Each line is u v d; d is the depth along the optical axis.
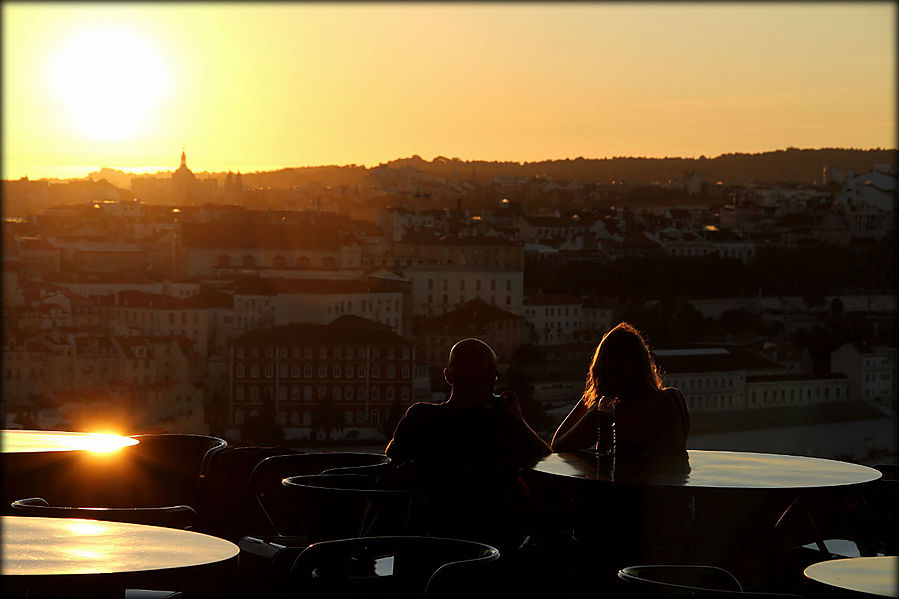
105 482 9.30
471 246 124.12
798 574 7.41
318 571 5.65
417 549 5.32
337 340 69.19
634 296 124.75
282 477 8.63
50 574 4.54
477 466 7.24
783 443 62.78
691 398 68.81
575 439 8.04
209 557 4.99
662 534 7.21
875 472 7.40
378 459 8.23
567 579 7.40
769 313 124.69
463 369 7.41
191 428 72.44
